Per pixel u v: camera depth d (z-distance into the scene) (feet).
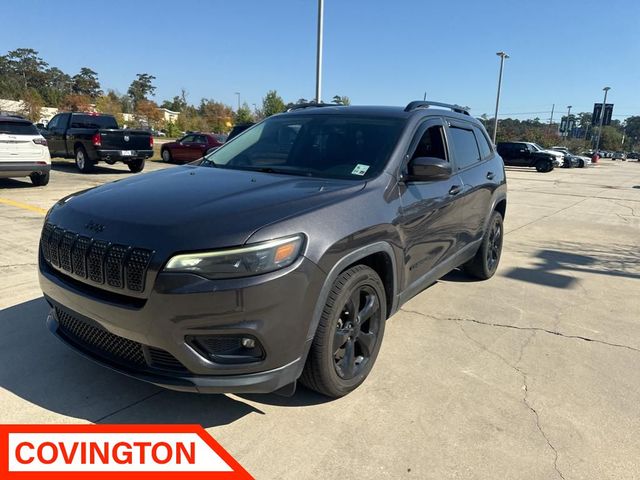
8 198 31.83
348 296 9.39
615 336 13.89
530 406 10.03
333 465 8.07
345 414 9.46
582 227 32.81
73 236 8.76
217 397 9.87
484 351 12.47
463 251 15.51
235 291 7.66
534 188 63.52
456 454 8.46
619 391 10.82
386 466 8.09
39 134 36.35
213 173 11.41
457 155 14.78
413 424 9.23
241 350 8.15
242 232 7.89
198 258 7.67
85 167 49.60
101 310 8.25
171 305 7.65
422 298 16.31
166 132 205.67
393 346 12.49
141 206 8.88
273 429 8.95
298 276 8.20
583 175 100.27
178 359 7.90
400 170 11.36
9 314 13.15
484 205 16.57
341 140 12.19
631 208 45.16
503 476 7.99
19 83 298.35
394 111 13.21
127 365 8.50
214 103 257.75
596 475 8.13
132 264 7.88
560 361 12.14
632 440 9.09
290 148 12.55
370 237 9.69
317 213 8.82
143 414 9.23
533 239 27.84
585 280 19.51
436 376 11.06
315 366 9.12
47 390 9.77
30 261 17.93
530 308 15.85
